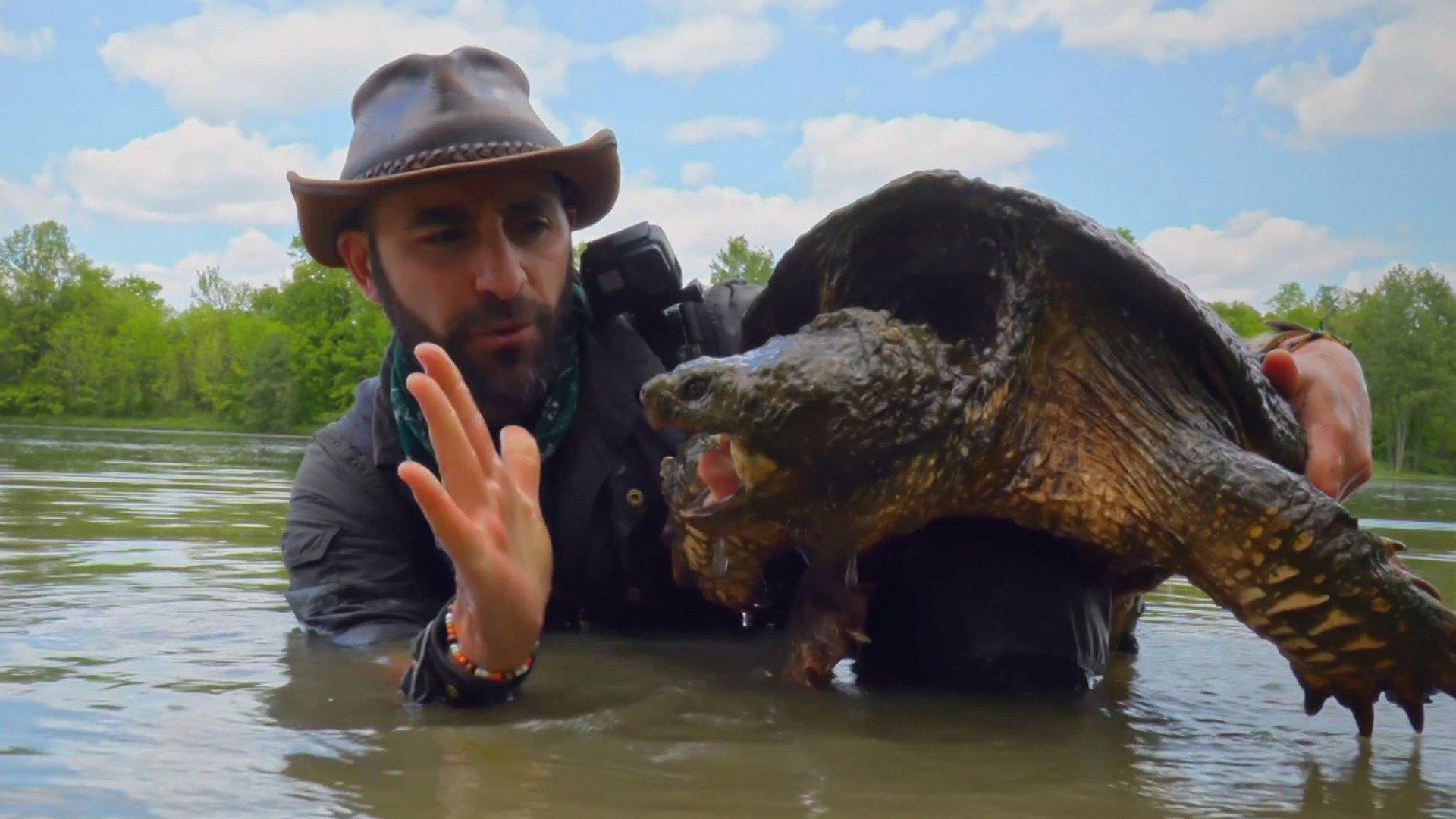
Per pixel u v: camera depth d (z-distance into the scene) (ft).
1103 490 3.19
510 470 2.72
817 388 2.94
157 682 2.89
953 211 3.29
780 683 3.19
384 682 2.99
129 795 1.98
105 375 95.55
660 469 3.77
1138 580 3.51
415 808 1.95
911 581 3.36
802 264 3.60
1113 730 2.77
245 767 2.17
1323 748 2.65
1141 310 3.25
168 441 32.24
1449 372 60.29
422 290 3.45
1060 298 3.25
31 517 7.38
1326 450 3.56
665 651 3.64
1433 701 3.19
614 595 3.92
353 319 76.38
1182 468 3.05
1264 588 2.89
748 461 3.04
